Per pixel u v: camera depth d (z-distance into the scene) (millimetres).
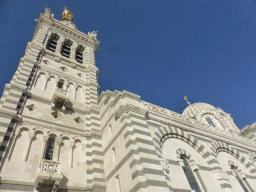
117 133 14672
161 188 10547
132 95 16078
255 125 39531
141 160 11539
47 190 11891
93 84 23312
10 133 13188
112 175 13422
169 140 16688
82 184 13508
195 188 14445
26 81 17703
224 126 41812
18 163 12188
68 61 25078
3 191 10578
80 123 18094
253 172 19703
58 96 17625
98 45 33750
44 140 14336
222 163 18594
